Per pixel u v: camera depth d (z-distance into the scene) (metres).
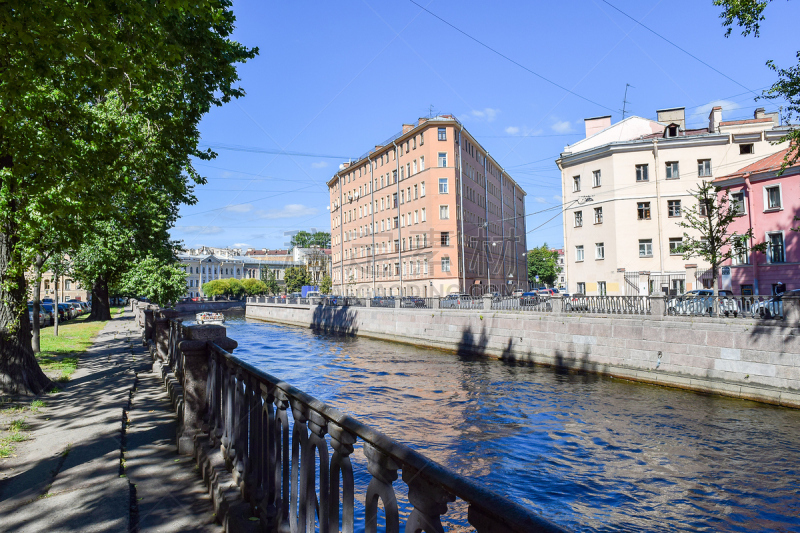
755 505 8.94
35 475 4.60
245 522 3.26
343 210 78.44
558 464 10.95
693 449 11.90
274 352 31.44
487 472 10.48
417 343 33.94
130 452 5.49
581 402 16.67
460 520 5.80
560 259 119.44
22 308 9.23
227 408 4.44
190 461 5.21
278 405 3.12
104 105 9.45
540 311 24.88
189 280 118.81
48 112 6.65
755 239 27.66
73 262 29.30
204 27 7.20
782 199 26.27
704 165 35.69
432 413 15.35
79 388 9.68
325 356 29.33
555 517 8.50
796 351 15.22
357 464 9.54
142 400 8.40
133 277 27.72
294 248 116.38
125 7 5.34
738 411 15.06
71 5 5.12
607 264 36.84
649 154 36.12
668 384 18.70
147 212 23.77
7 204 8.47
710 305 17.88
